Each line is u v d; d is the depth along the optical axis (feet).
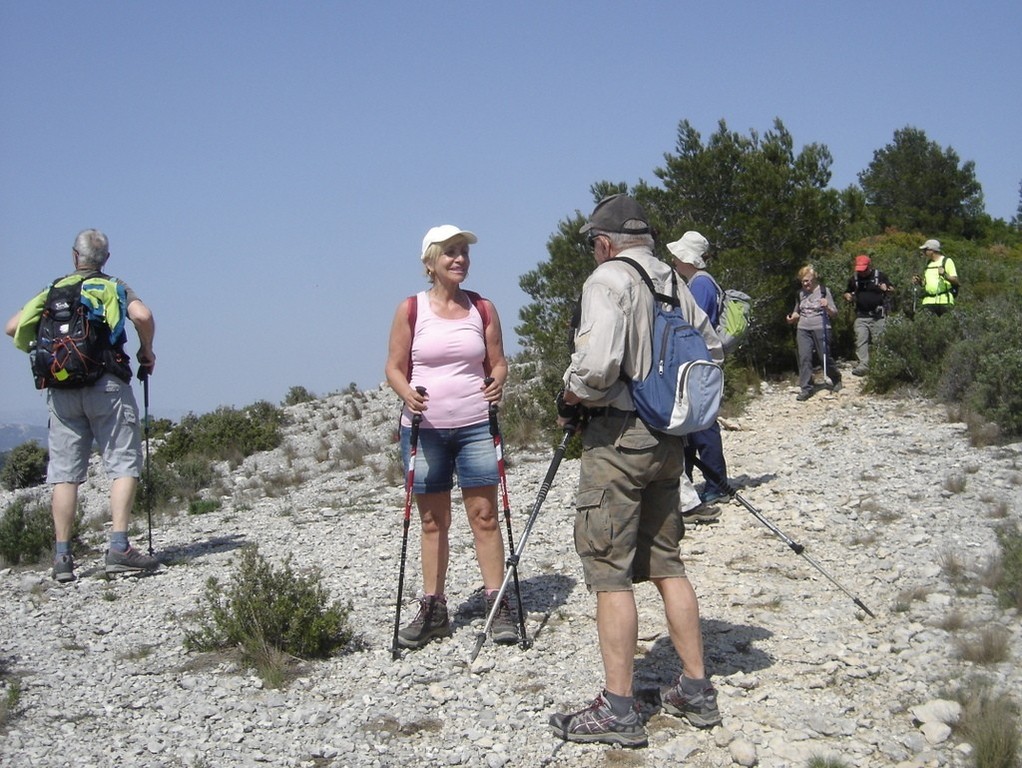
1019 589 19.85
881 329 48.96
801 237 56.59
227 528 33.71
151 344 26.61
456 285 19.29
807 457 35.40
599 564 14.85
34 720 16.29
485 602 19.93
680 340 14.70
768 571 22.84
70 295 25.00
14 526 29.94
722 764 14.29
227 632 19.31
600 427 14.73
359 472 47.09
